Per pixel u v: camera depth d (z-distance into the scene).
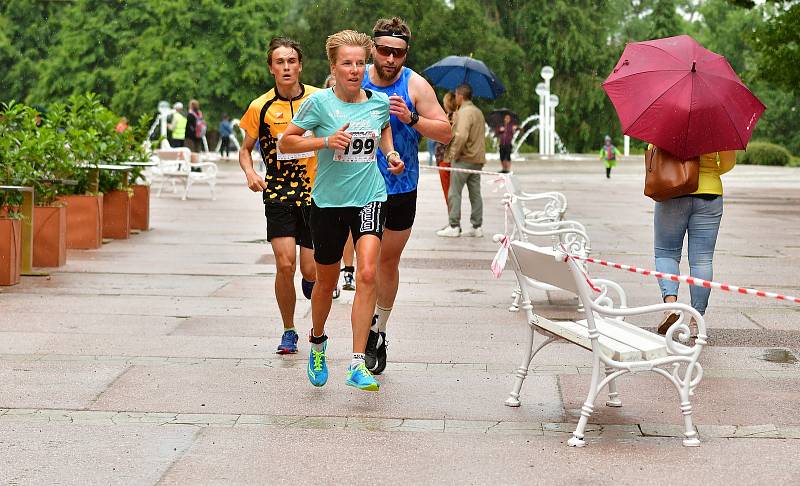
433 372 7.89
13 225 11.38
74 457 5.89
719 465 5.83
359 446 6.12
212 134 66.69
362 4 61.56
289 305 8.36
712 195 9.04
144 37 67.12
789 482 5.56
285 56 8.22
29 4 78.12
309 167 8.25
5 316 9.77
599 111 75.00
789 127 89.81
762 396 7.26
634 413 6.84
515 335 9.24
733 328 9.62
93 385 7.39
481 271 13.10
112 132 16.33
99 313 9.98
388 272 7.64
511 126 39.91
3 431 6.35
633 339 6.43
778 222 20.88
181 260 13.82
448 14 62.94
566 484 5.52
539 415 6.79
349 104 6.94
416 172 7.58
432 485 5.49
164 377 7.64
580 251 10.54
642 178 39.72
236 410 6.83
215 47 65.94
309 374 7.26
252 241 16.16
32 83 76.94
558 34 74.88
